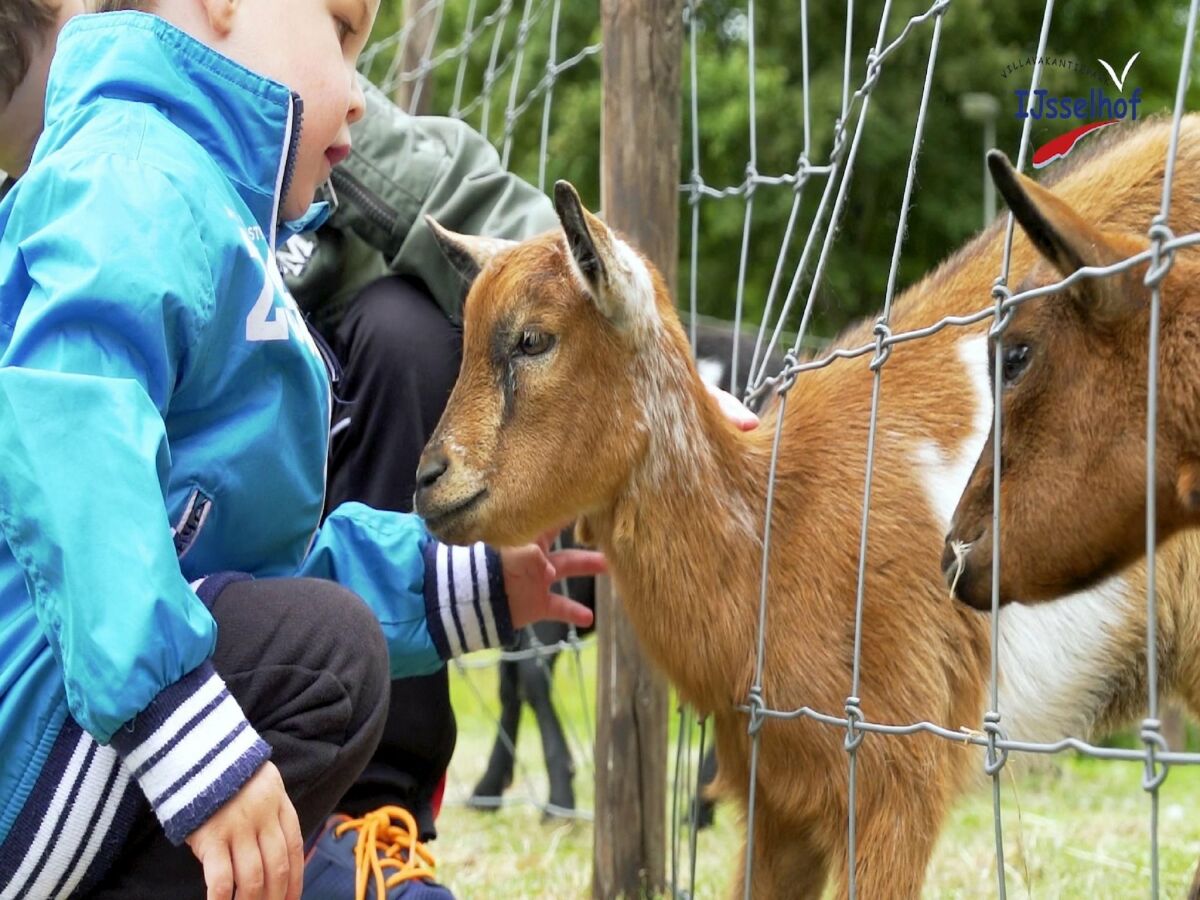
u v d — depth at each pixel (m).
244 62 2.59
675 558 2.90
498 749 6.09
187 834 2.04
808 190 11.57
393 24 16.72
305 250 3.80
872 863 2.72
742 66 11.88
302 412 2.53
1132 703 3.09
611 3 3.72
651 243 3.73
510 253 3.02
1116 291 2.16
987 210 9.02
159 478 2.16
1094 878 4.11
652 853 3.88
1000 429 2.22
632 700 3.84
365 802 3.11
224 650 2.28
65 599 2.01
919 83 10.59
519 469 2.91
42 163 2.30
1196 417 2.18
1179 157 2.66
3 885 2.18
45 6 2.88
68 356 2.11
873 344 2.48
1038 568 2.34
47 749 2.16
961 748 2.88
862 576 2.42
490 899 4.13
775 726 2.81
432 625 2.99
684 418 2.91
